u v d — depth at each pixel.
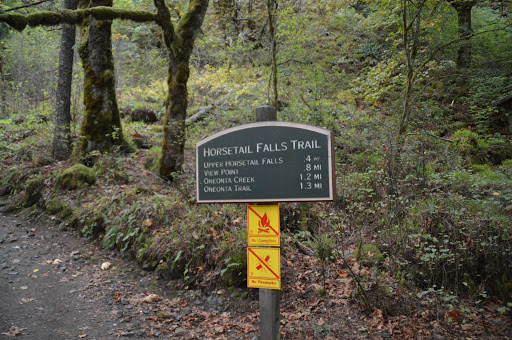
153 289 5.49
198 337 4.45
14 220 7.57
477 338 4.19
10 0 14.66
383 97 14.06
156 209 6.54
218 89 14.90
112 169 8.32
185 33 8.46
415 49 9.30
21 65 15.25
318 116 10.79
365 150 9.82
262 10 16.48
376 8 12.11
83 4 9.37
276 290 3.63
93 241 6.73
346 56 17.27
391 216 6.15
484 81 14.27
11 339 4.09
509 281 4.86
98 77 9.05
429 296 4.89
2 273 5.48
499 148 10.91
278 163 3.54
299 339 4.32
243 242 5.54
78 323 4.55
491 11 18.67
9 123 12.47
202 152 3.90
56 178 8.03
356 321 4.55
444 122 13.12
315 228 6.86
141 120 13.49
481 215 5.45
